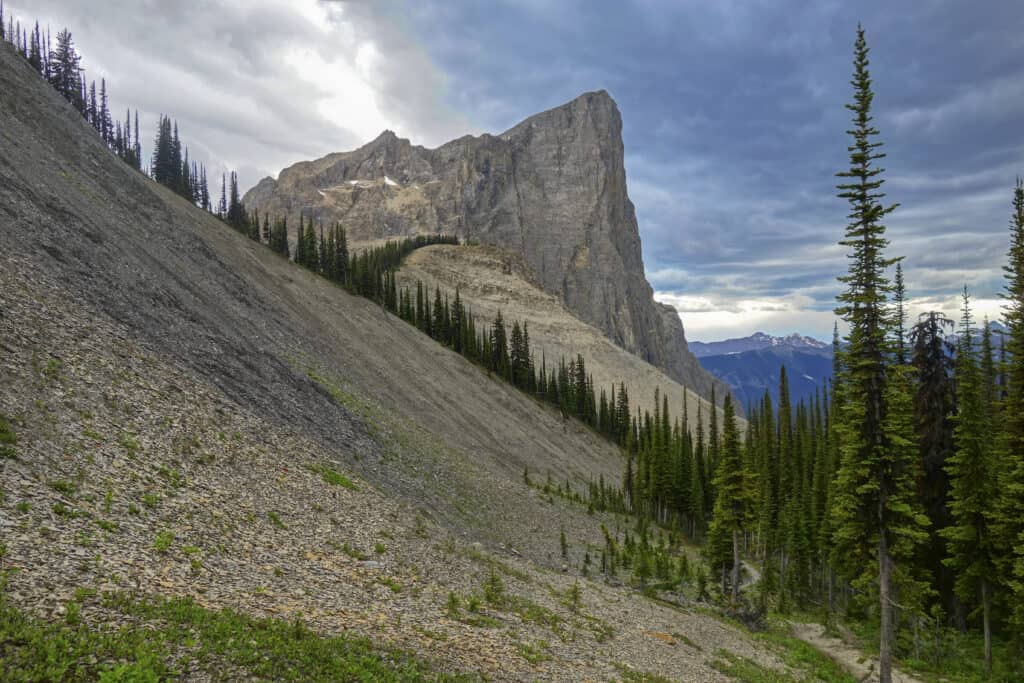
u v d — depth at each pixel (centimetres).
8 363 2027
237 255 8950
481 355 15188
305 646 1162
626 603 3547
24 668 783
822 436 6969
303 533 2159
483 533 4009
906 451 2491
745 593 5484
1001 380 4391
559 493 7525
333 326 8619
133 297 3656
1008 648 3188
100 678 819
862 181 2455
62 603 1023
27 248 3169
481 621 1973
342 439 3934
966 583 3291
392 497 3362
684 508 9038
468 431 8225
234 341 4312
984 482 3188
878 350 2509
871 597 3141
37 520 1315
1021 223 3800
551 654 1888
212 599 1315
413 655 1383
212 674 938
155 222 6406
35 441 1689
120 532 1466
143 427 2252
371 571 2073
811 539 5722
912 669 3341
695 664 2512
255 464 2586
